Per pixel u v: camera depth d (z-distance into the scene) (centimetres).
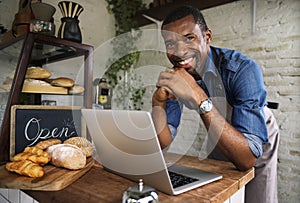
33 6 124
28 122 105
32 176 72
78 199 61
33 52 120
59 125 115
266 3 211
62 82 122
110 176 79
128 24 268
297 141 196
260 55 214
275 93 207
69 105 123
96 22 253
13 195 90
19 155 85
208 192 64
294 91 198
